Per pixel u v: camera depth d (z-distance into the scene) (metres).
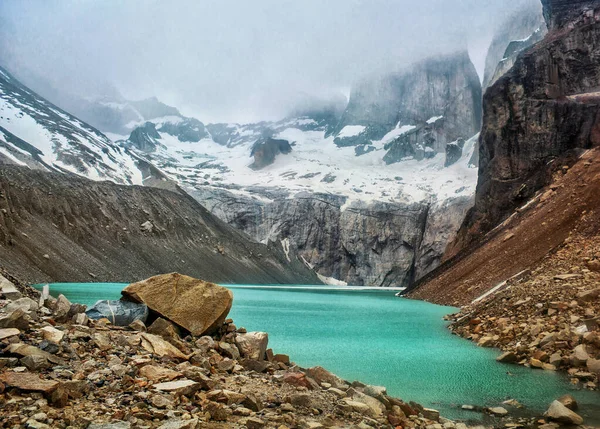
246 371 12.12
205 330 14.50
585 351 15.87
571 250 31.08
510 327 20.94
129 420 7.20
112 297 42.50
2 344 9.10
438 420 10.81
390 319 34.78
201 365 11.62
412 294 65.00
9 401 7.08
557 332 18.05
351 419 9.35
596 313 18.55
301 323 32.12
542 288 24.17
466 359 18.00
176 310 14.55
